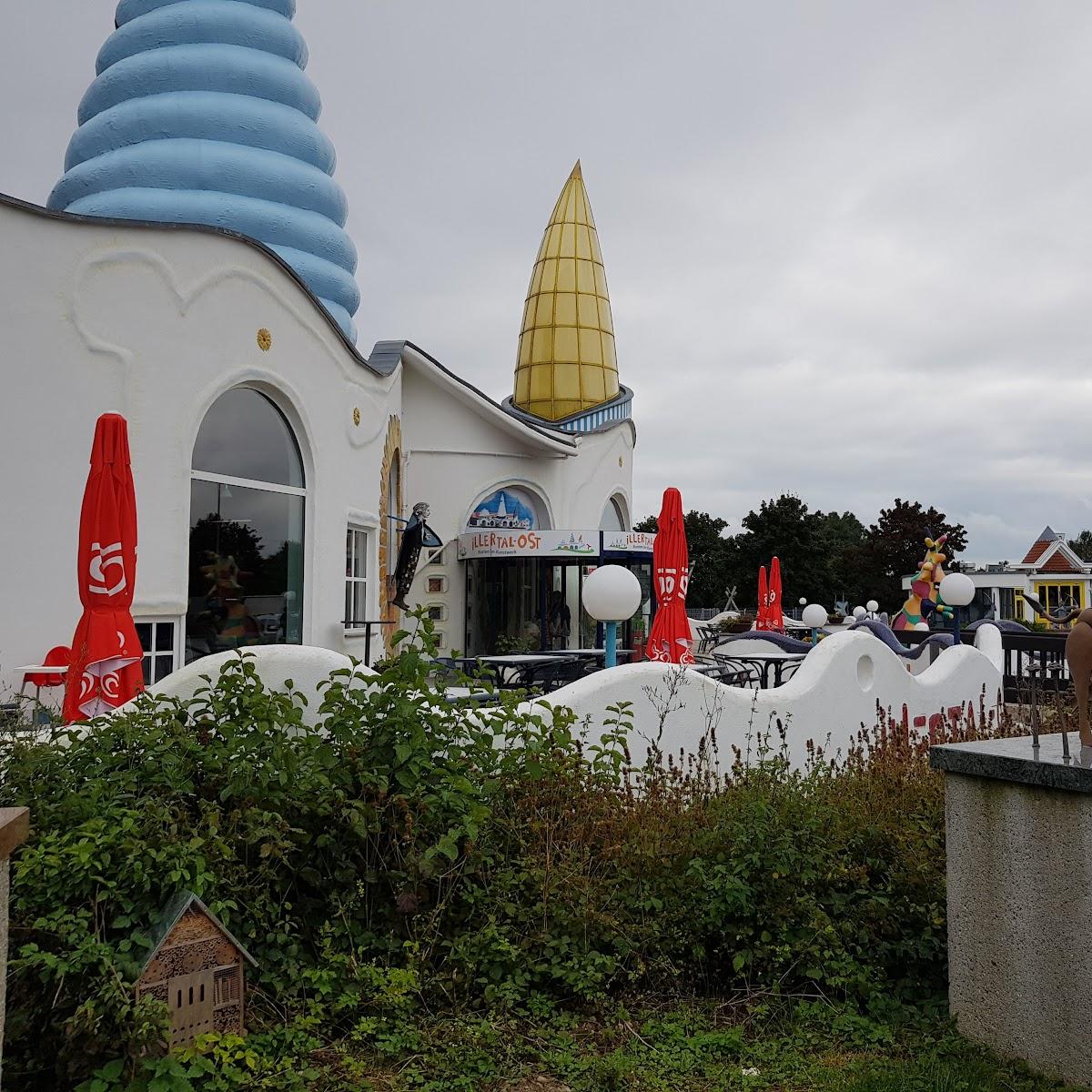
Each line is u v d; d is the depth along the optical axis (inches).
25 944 155.3
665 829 229.8
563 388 1237.1
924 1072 171.2
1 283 420.8
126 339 465.1
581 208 1273.4
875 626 674.2
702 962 206.2
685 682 322.3
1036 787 174.9
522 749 235.3
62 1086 150.9
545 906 203.3
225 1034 164.4
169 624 485.7
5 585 418.3
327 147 751.1
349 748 206.7
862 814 237.0
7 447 420.8
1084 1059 166.7
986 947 183.2
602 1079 166.1
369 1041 176.9
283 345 553.3
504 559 976.9
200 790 197.9
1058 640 639.8
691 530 3125.0
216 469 523.5
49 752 197.8
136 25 721.6
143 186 673.0
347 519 627.5
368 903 199.6
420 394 935.7
